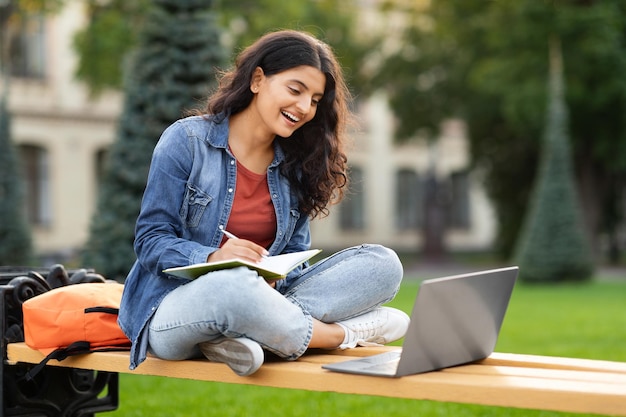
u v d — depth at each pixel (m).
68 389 4.58
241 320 3.47
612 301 15.20
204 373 3.65
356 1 36.03
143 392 6.89
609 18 24.06
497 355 3.67
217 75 4.26
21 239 19.97
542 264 20.77
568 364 3.46
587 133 26.92
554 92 21.52
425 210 36.59
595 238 28.22
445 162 44.34
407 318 4.17
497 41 25.44
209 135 3.88
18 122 31.38
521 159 31.03
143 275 3.85
